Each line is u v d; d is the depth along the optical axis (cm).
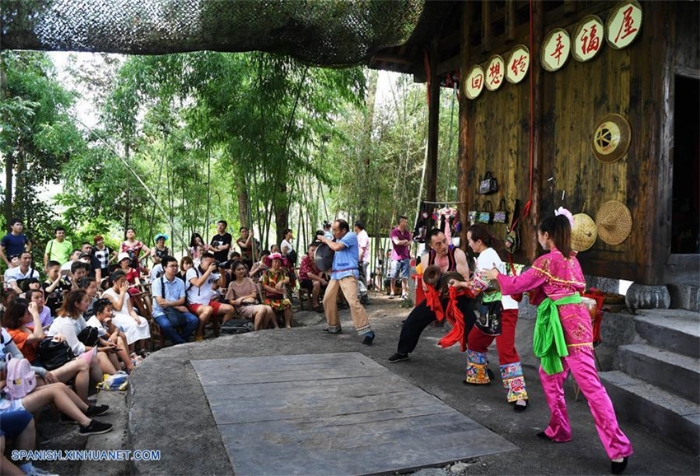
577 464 270
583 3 471
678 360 336
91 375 461
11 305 411
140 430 299
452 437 297
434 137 697
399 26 401
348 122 1053
